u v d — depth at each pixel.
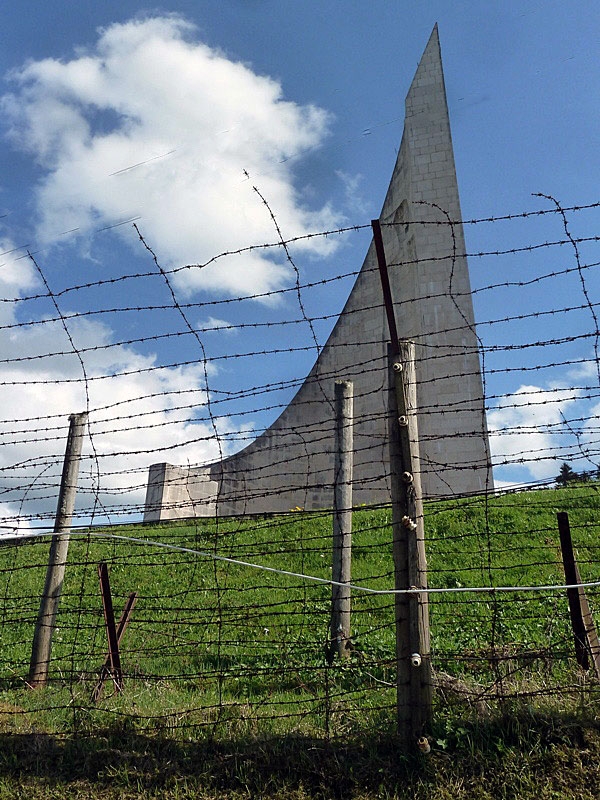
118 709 5.24
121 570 11.98
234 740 4.53
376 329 24.58
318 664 6.54
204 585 10.58
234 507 23.36
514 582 8.60
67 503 6.78
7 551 14.28
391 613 8.01
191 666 6.89
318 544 11.77
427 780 3.98
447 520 12.00
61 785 4.37
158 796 4.19
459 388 19.77
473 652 6.26
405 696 4.26
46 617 6.45
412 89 24.70
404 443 4.59
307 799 4.01
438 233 22.20
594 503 11.83
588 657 5.02
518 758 4.00
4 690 6.28
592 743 4.05
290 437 24.73
